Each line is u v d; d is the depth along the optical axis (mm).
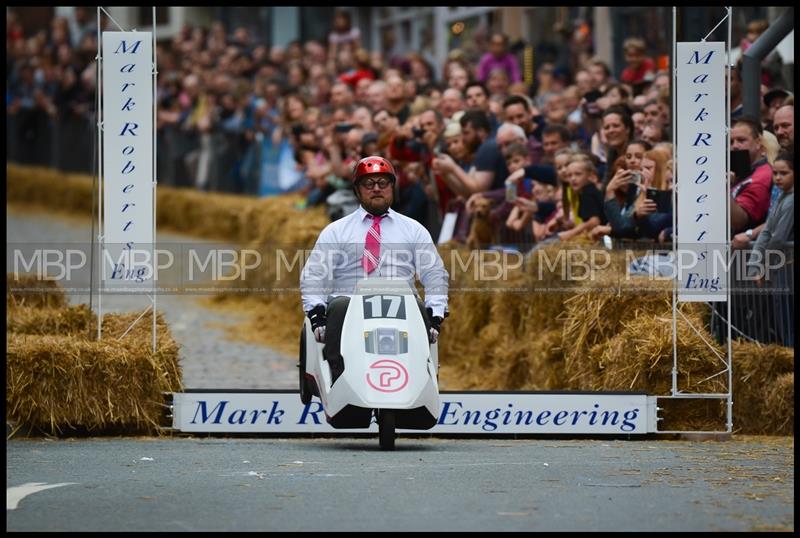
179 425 33406
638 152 40812
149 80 32906
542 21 76250
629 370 34406
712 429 34125
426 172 50375
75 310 37469
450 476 26562
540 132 49156
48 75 106688
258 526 21828
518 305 42844
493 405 33281
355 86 67000
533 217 45312
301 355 32125
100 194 33094
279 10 108812
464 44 85500
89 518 22562
